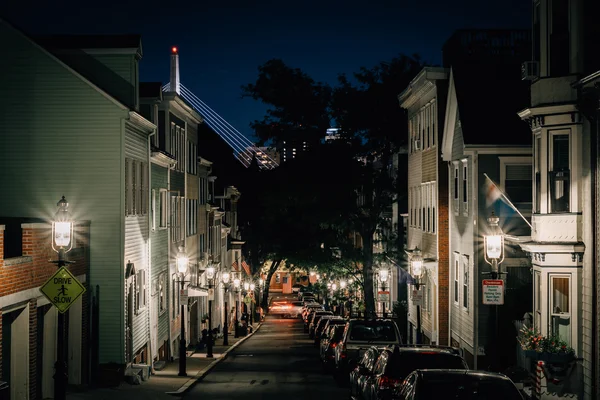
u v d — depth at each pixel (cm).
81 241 2458
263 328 7088
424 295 3928
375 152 5334
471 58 3469
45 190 2566
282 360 3841
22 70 2564
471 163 2988
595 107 2003
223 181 7481
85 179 2567
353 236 7181
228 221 7038
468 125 2952
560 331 2166
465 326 3120
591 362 2020
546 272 2155
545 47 2197
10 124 2569
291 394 2472
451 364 1605
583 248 2089
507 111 2986
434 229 3662
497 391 1167
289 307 8669
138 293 2897
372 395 1714
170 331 3688
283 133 5441
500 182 2919
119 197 2572
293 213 5588
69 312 2381
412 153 4325
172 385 2642
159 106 3631
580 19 2109
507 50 3497
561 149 2173
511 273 2923
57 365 1761
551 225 2153
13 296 1778
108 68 2842
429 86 3722
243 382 2839
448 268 3550
